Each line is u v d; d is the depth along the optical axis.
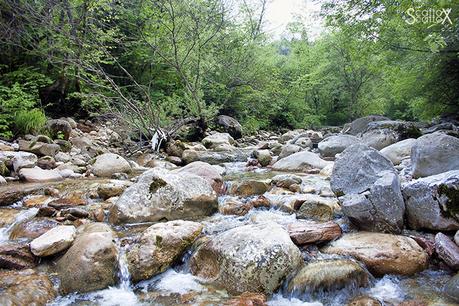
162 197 4.04
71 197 4.52
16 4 8.94
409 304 2.47
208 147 10.65
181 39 10.76
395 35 10.30
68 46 9.76
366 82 22.88
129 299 2.68
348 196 3.65
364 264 2.89
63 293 2.70
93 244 2.91
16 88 8.25
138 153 9.02
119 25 12.18
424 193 3.35
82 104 10.39
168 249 3.10
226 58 14.66
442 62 11.01
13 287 2.61
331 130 17.12
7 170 5.62
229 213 4.25
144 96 11.34
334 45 22.09
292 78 21.12
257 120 17.41
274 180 5.32
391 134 8.30
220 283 2.78
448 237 3.10
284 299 2.65
